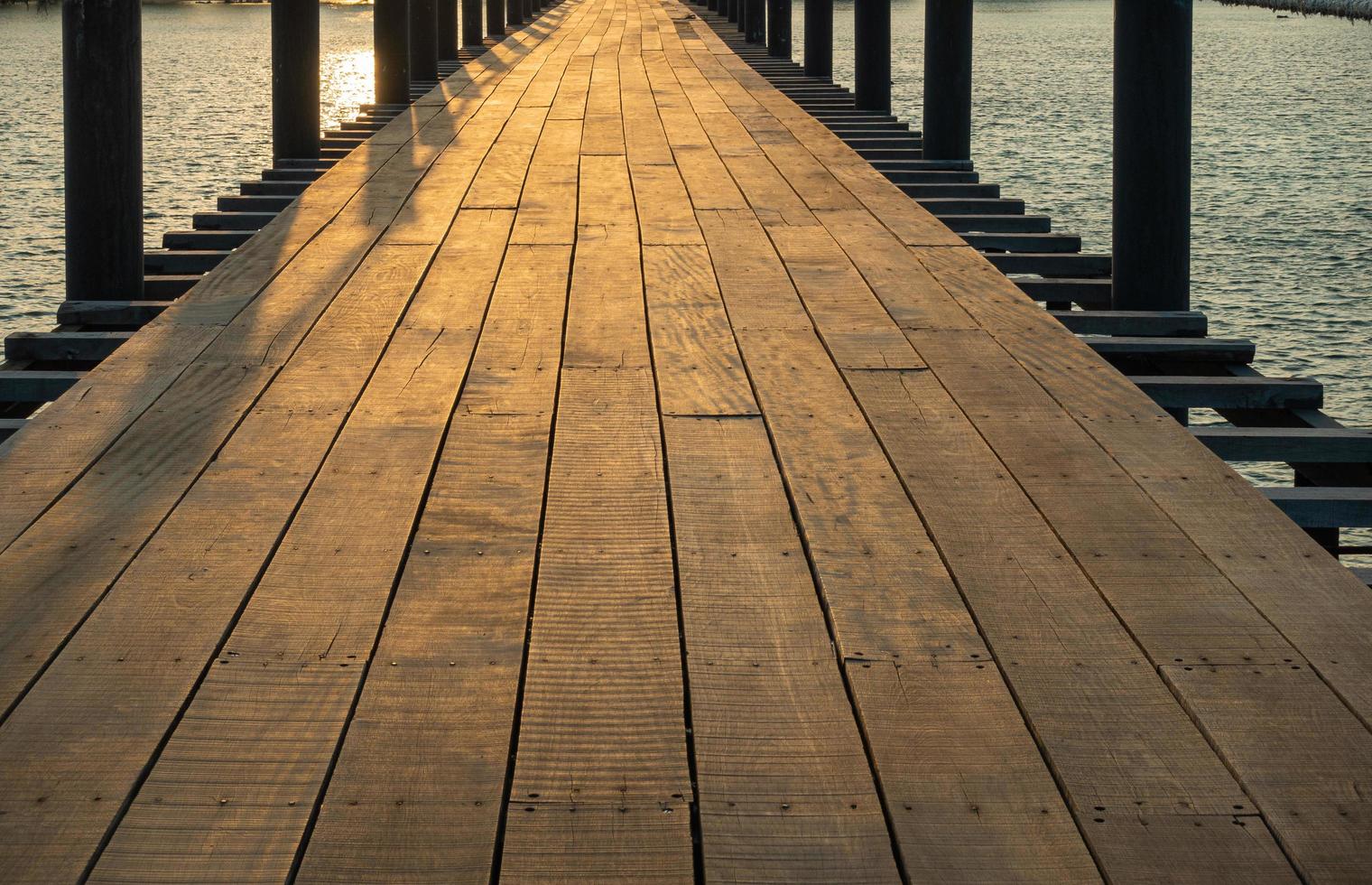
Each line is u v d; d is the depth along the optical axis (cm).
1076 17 6366
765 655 199
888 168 777
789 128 705
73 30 461
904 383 313
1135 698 187
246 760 173
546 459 270
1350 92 2814
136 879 151
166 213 1497
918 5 7119
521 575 222
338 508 245
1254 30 5028
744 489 256
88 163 464
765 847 158
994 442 278
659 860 156
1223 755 174
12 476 258
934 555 229
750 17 1745
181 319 356
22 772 170
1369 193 1652
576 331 351
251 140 2114
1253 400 360
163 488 254
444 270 408
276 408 294
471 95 861
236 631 203
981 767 173
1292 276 1230
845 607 212
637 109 784
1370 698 186
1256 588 217
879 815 164
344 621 207
